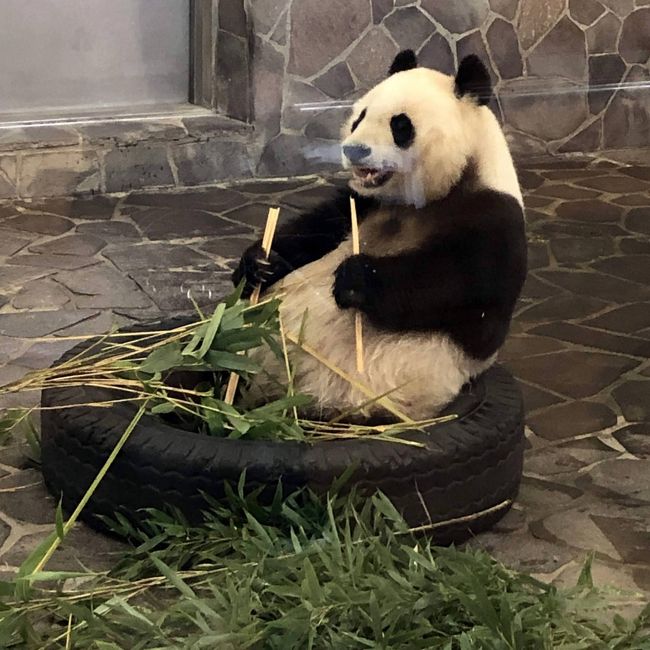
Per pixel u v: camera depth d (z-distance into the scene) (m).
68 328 3.13
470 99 2.09
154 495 1.92
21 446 2.41
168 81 5.05
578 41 5.22
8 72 4.77
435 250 2.01
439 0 4.84
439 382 2.05
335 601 1.60
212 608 1.64
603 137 5.36
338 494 1.89
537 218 4.20
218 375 2.20
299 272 2.20
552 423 2.65
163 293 3.40
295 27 4.50
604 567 1.99
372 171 2.05
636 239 4.05
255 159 4.65
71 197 4.50
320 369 2.09
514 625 1.56
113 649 1.51
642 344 3.16
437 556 1.83
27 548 2.00
